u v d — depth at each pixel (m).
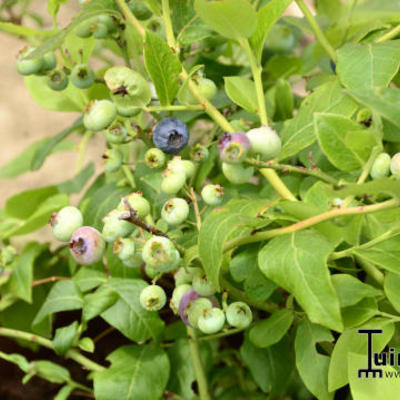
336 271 0.48
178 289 0.43
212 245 0.38
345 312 0.41
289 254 0.39
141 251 0.40
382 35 0.48
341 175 0.46
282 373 0.49
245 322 0.42
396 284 0.41
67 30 0.42
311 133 0.44
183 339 0.52
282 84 0.52
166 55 0.42
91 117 0.43
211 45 0.52
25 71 0.47
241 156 0.39
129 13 0.45
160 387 0.48
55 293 0.52
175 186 0.42
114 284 0.50
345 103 0.44
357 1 0.49
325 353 0.48
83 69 0.47
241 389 0.55
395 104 0.35
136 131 0.45
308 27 0.52
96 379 0.48
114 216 0.39
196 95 0.44
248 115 0.52
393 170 0.39
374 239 0.41
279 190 0.44
